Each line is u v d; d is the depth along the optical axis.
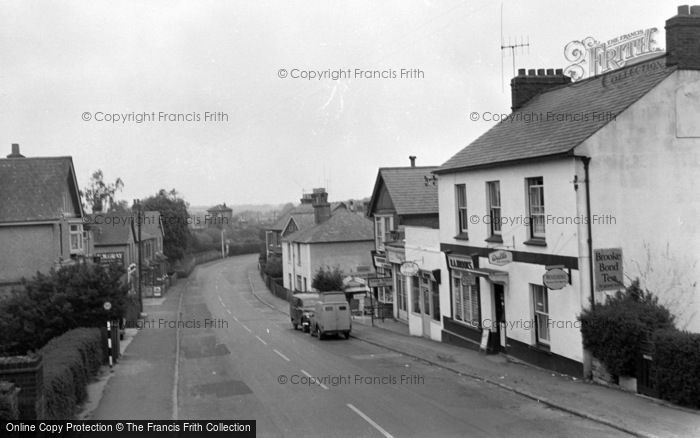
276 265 72.00
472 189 22.86
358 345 28.00
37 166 34.00
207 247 106.88
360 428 12.88
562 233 17.25
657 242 17.02
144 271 64.19
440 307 26.73
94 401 16.62
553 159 17.48
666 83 17.08
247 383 19.02
